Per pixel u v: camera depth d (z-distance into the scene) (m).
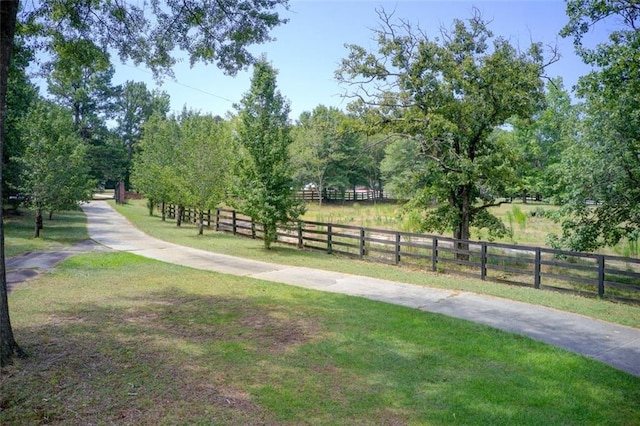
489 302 9.80
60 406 4.71
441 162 15.23
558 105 29.19
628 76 9.51
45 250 16.12
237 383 5.43
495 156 14.88
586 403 5.09
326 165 45.66
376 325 7.87
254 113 17.16
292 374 5.73
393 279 12.24
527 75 14.64
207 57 10.98
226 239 21.02
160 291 10.29
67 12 9.64
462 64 15.04
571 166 12.03
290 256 16.09
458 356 6.45
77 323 7.65
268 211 16.84
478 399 5.14
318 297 9.95
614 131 10.94
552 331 7.78
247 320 8.09
